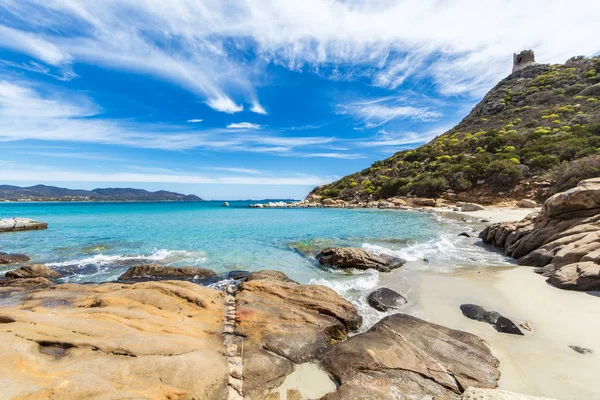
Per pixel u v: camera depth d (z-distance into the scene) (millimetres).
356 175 80562
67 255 14352
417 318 6703
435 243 17250
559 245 10969
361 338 5609
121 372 3939
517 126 64562
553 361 4996
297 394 4246
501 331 6168
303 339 5621
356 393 4137
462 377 4551
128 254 14453
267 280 8516
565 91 72875
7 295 7848
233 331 5805
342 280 10250
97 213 46562
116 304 6555
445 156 62281
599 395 4141
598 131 46125
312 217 36000
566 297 7855
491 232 16953
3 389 3219
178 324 5828
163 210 55719
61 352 4398
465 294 8531
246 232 22031
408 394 4168
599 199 11414
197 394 3881
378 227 24875
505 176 45188
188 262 12961
